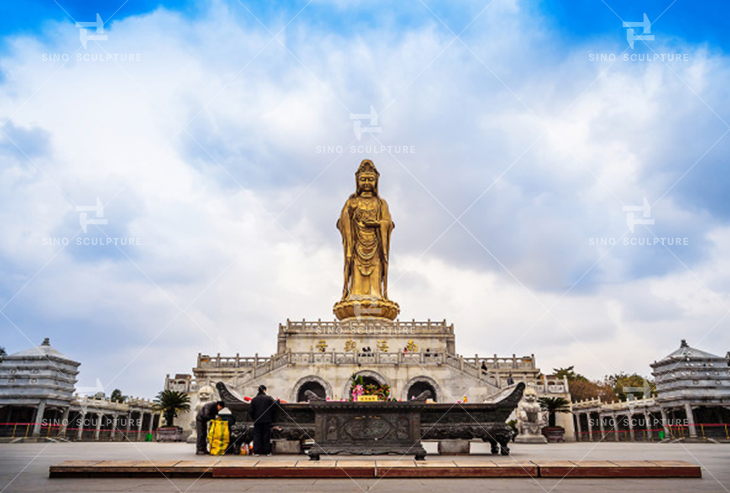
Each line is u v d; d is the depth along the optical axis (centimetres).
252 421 1559
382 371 4012
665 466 887
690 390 3744
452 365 4038
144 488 751
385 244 5553
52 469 877
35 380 3803
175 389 4450
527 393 3019
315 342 4856
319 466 898
